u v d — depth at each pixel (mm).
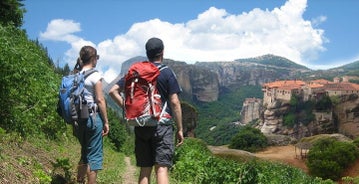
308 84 189250
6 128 8523
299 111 179125
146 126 5086
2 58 8734
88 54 5785
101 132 5785
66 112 5590
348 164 62375
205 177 12484
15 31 21797
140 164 5301
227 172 12250
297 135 175375
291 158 77938
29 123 9516
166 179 5078
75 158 10281
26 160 6602
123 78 5320
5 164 5734
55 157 8742
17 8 26828
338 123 172250
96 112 5695
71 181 6555
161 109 5078
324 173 62344
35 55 15984
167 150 5098
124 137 51312
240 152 51094
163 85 5125
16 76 8977
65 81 5766
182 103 68125
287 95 182000
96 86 5648
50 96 11461
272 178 19141
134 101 5047
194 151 16938
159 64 5234
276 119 182625
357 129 169625
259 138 96625
